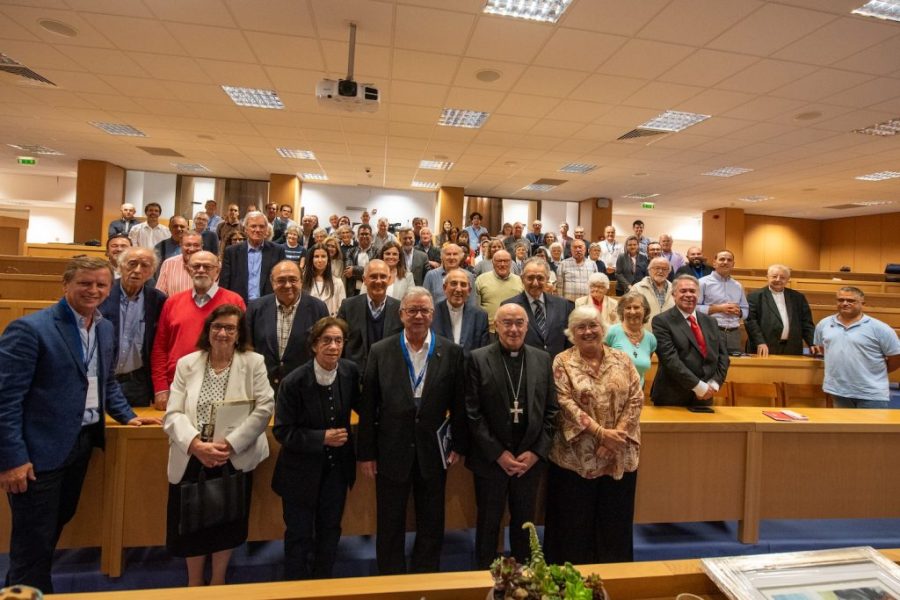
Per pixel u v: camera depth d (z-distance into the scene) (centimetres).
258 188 1091
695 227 1497
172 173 1048
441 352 194
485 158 792
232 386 178
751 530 228
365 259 477
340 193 1125
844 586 101
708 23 347
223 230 552
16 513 157
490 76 455
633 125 586
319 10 350
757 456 227
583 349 199
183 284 294
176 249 388
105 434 190
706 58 400
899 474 235
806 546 231
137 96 550
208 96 543
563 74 444
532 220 1222
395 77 467
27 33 402
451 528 221
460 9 343
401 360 192
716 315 381
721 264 389
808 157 706
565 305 282
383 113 583
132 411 201
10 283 421
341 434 181
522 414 188
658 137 633
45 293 425
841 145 639
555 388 196
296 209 1024
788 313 371
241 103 568
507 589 92
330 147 764
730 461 228
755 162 746
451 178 977
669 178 892
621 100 504
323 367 184
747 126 573
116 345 209
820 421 231
